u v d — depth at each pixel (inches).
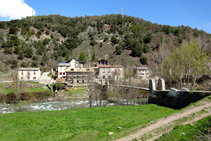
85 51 4869.6
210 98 645.3
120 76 2696.9
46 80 2453.2
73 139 494.9
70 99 1608.0
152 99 1087.0
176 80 1815.9
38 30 5674.2
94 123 638.5
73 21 7303.2
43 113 845.2
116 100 1462.8
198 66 1471.5
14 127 635.5
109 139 468.1
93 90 1577.3
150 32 5605.3
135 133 486.9
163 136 433.1
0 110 1289.4
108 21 6968.5
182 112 601.3
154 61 3366.1
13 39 4431.6
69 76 2444.6
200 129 446.9
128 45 4881.9
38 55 4190.5
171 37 4936.0
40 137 532.7
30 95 1797.5
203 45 2017.7
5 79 2394.2
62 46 4899.1
